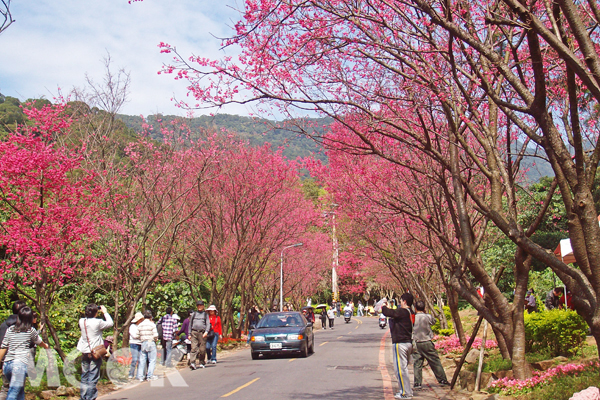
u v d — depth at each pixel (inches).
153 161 680.4
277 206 1071.0
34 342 349.4
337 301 2588.6
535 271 1181.7
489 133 339.6
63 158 488.4
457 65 364.5
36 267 465.4
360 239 936.3
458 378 456.1
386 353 776.9
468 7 317.4
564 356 436.1
